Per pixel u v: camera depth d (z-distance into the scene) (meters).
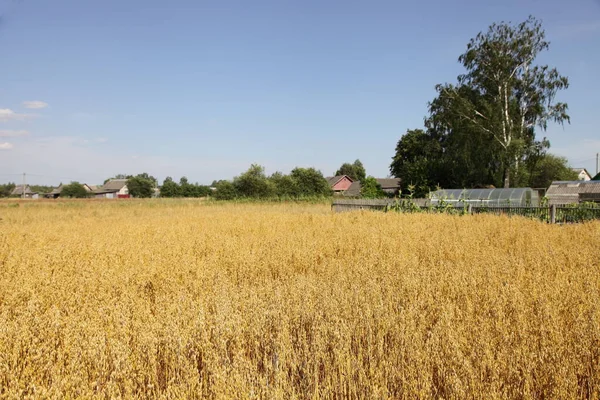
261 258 8.44
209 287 6.28
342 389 3.47
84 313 4.92
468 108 39.31
